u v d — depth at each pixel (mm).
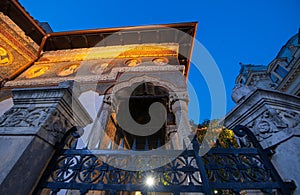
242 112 2449
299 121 1924
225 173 1681
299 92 14406
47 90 2156
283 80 15617
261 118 2137
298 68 14000
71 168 1778
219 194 3361
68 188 1619
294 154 1662
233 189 1539
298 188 1499
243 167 1715
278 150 1819
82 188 1600
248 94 2322
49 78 7383
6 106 6031
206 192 1497
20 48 8633
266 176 1679
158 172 1719
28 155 1613
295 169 1602
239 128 2135
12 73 7750
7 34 8141
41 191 1672
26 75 7902
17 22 9156
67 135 2100
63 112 2152
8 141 1692
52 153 1937
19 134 1741
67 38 10117
